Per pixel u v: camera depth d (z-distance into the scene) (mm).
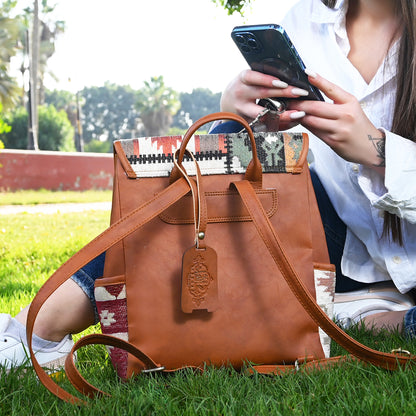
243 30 1569
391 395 1177
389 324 1819
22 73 33219
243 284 1393
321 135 1686
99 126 66938
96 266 1566
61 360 1544
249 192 1357
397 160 1634
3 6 41406
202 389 1246
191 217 1389
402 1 1681
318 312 1345
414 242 1831
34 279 3080
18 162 16844
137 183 1401
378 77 1803
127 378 1377
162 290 1374
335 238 2014
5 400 1267
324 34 1922
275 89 1636
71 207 11609
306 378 1302
